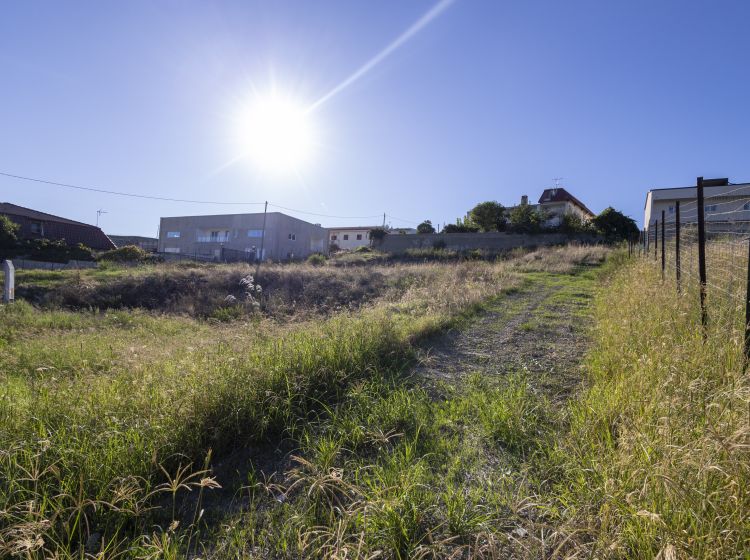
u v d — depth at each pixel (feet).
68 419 9.62
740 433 6.15
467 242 112.78
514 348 18.44
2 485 7.52
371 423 10.75
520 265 58.59
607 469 7.39
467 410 11.73
